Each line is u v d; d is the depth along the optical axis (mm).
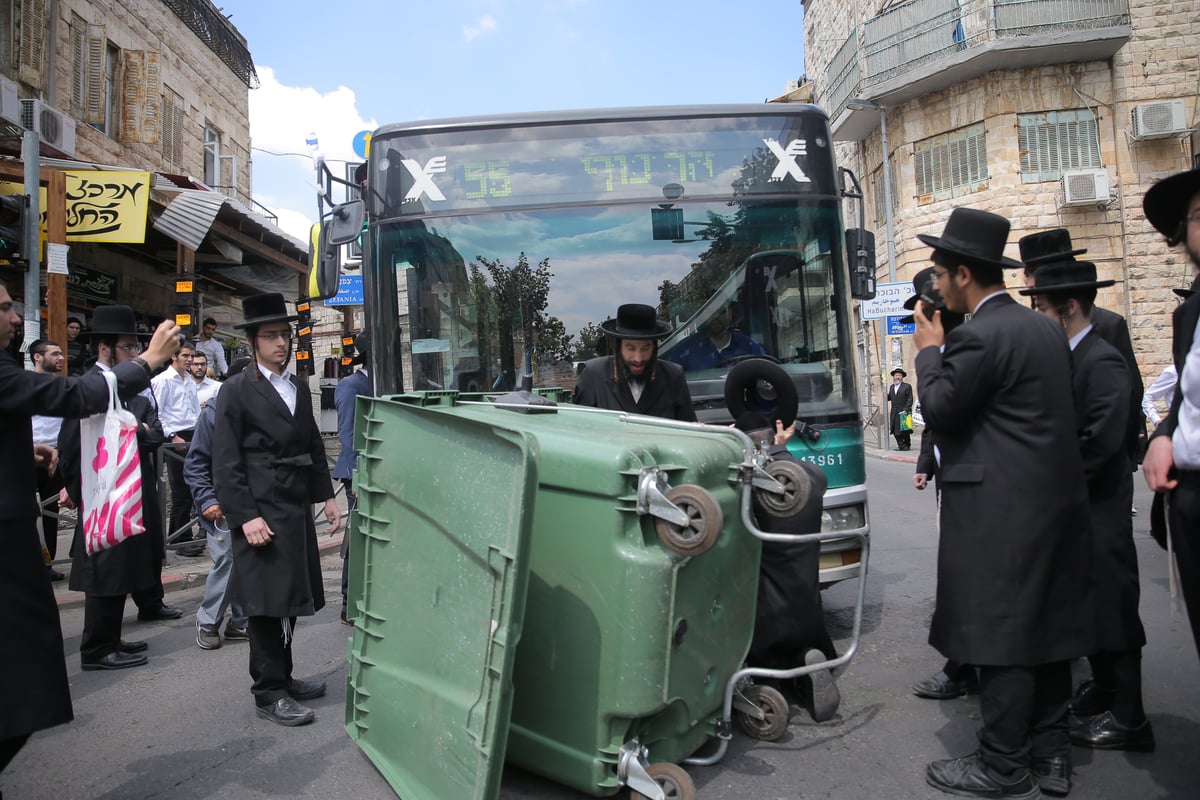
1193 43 20078
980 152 21203
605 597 3062
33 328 7980
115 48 15016
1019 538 3172
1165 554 7465
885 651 5215
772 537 3303
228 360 18484
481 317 5461
